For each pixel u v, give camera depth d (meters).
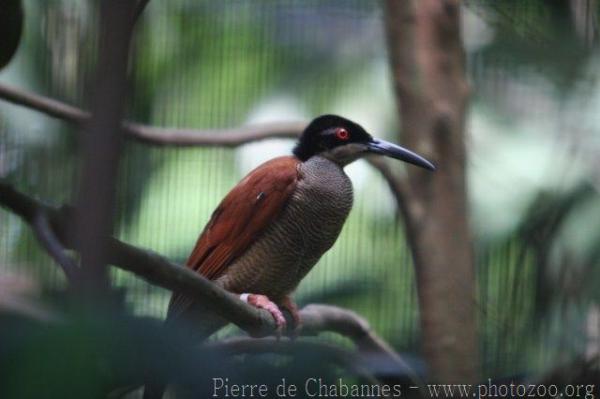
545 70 5.60
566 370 6.30
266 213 9.16
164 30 11.59
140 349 2.29
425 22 10.46
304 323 8.39
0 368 2.03
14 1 5.32
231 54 11.80
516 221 9.12
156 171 10.71
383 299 10.41
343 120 9.80
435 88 10.45
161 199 10.55
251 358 3.01
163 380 2.42
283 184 9.25
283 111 12.12
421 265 9.93
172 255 10.41
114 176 2.18
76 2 9.61
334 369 3.07
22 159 9.33
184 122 11.59
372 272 10.74
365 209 11.57
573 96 5.56
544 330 7.11
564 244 7.54
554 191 7.98
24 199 3.25
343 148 9.68
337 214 9.48
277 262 9.26
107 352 2.14
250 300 8.17
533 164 8.74
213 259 9.20
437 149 10.34
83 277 2.14
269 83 12.06
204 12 11.65
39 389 2.02
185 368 2.46
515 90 9.03
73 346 2.06
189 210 10.92
